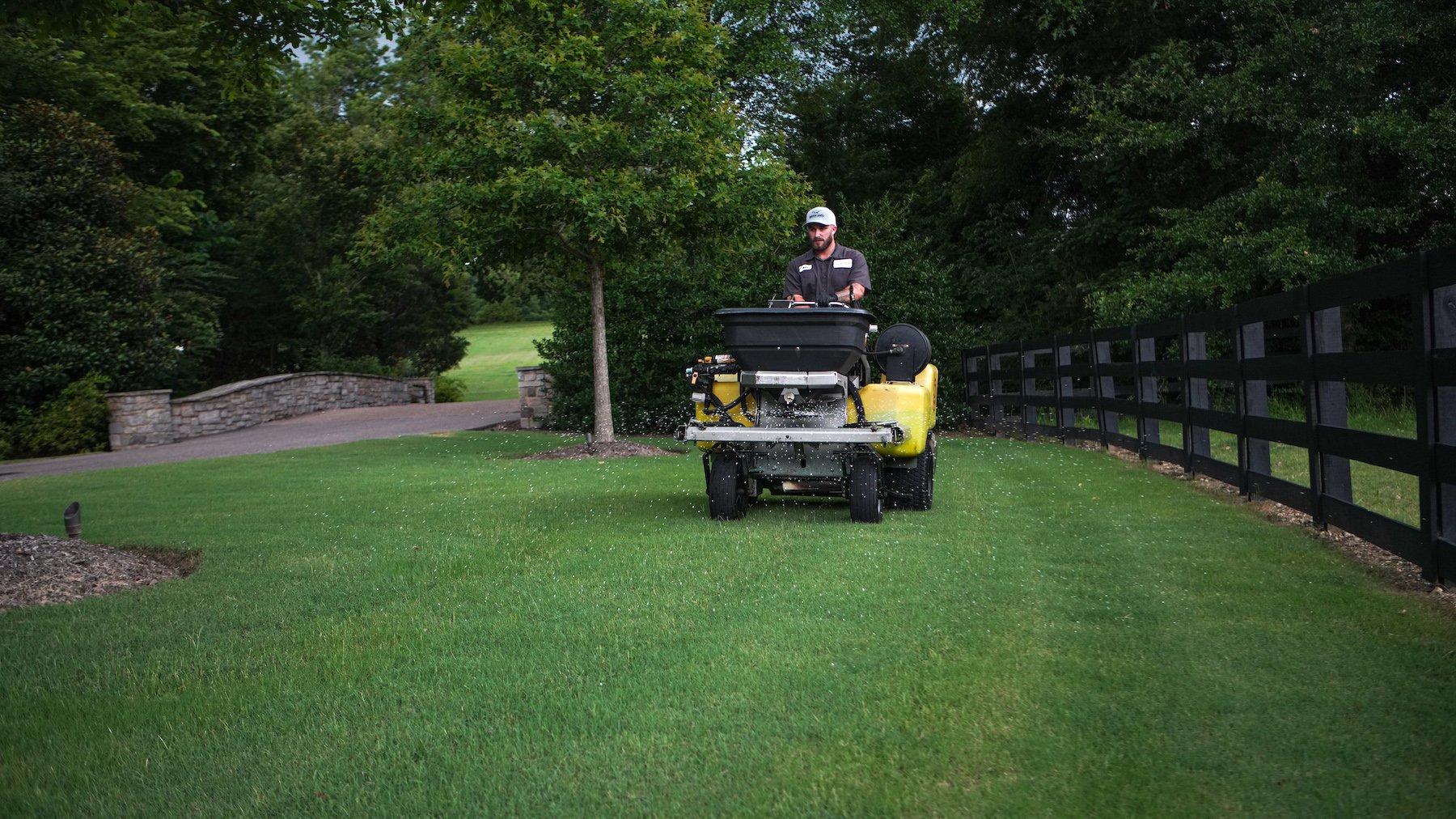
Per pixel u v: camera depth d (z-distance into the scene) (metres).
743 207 15.43
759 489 9.37
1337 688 3.91
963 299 25.34
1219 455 12.80
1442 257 5.34
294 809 3.11
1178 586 5.71
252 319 34.12
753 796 3.13
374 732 3.71
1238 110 18.75
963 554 6.77
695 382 8.70
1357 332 19.02
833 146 28.91
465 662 4.50
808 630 4.90
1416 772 3.15
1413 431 13.80
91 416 21.17
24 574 6.13
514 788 3.22
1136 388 13.52
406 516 8.93
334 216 33.50
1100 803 3.04
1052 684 4.07
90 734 3.73
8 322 22.05
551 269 17.64
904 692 4.00
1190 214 19.89
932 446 9.49
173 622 5.30
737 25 22.28
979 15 23.19
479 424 22.70
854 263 9.23
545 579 6.15
